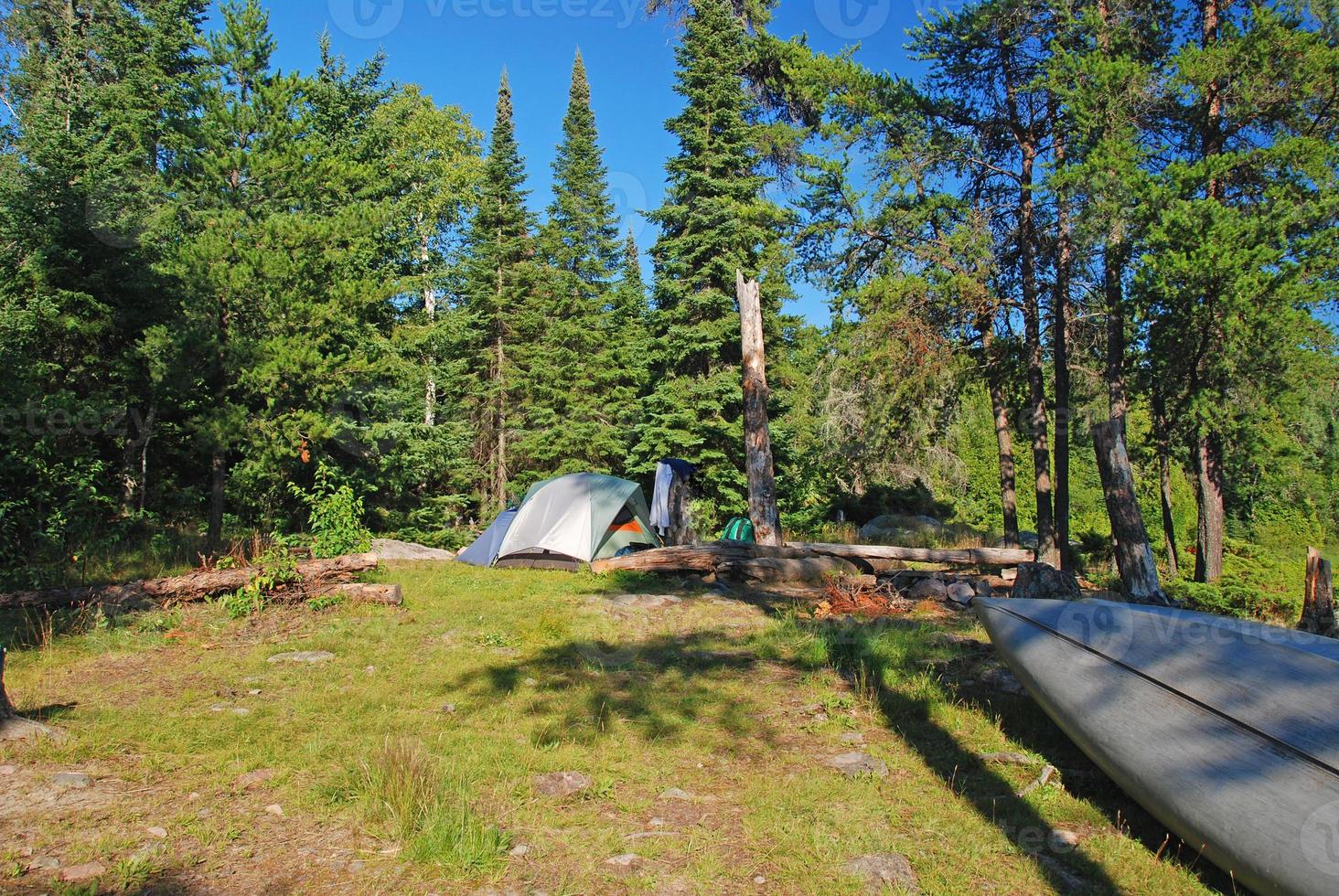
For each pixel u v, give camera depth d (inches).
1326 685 157.9
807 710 242.1
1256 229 479.8
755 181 835.4
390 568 519.2
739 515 860.0
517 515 563.2
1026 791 188.4
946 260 650.8
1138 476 1007.6
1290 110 531.8
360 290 659.4
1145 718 174.7
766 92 799.1
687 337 868.0
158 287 612.4
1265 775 147.2
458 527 999.6
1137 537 462.6
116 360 600.7
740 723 230.4
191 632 320.2
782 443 888.9
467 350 1101.1
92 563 464.8
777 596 446.0
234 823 158.2
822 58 663.8
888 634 328.8
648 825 168.1
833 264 704.4
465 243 1169.4
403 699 239.5
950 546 884.6
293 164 662.5
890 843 162.9
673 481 733.3
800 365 914.1
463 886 140.5
